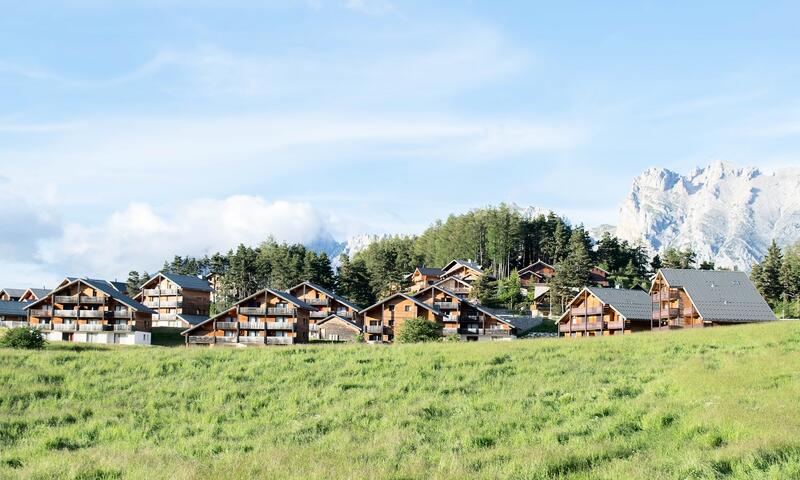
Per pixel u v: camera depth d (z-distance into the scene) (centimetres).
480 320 10744
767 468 1836
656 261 18388
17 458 2431
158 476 1978
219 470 2055
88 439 2845
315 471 1992
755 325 5800
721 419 2430
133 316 11300
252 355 4819
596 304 9912
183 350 5088
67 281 11625
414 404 3294
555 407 3105
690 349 4634
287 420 3130
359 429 2878
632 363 4188
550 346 5019
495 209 19350
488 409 3139
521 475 1942
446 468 2058
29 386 3809
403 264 17625
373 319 10425
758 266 14525
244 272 15825
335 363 4472
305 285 12162
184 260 18288
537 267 16475
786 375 3306
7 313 12131
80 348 6438
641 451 2197
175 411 3366
